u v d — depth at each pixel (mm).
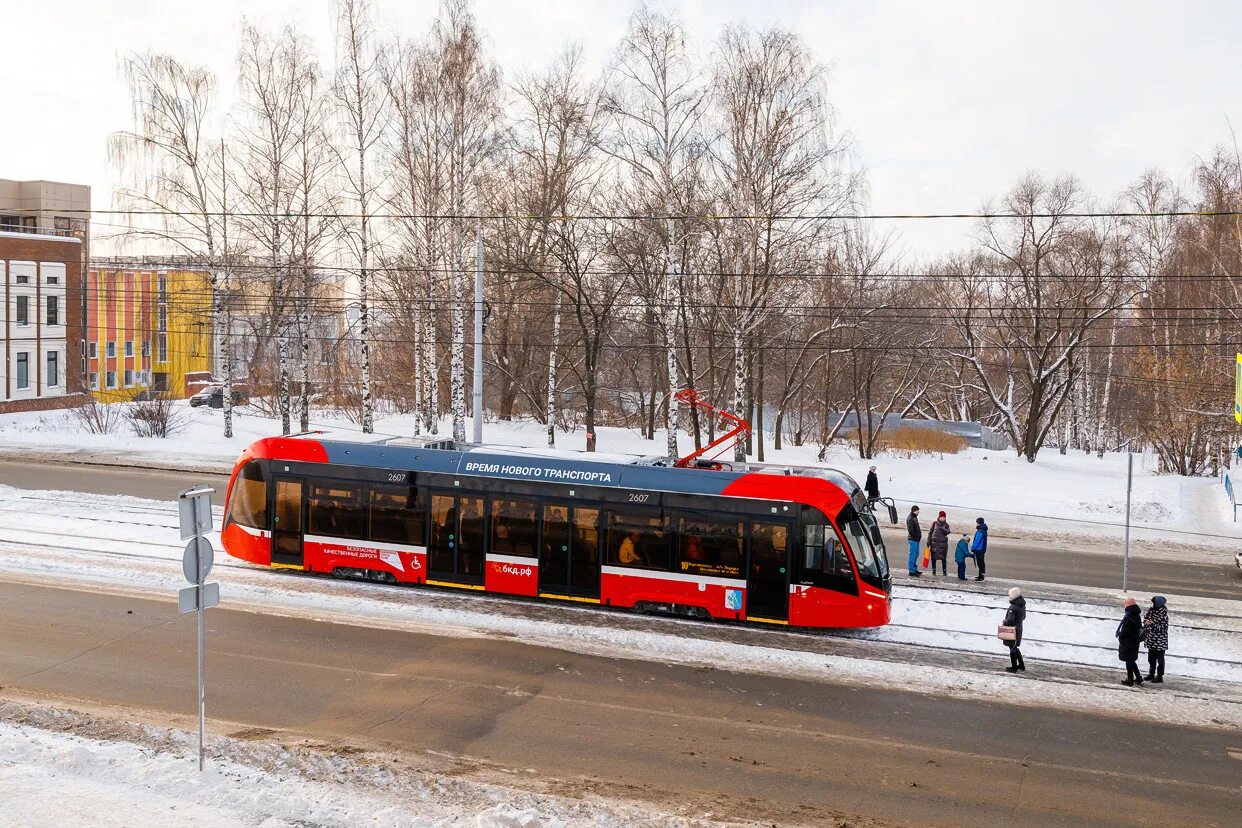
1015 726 13133
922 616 18625
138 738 11148
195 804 9422
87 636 15336
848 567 17047
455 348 36625
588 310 41875
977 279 51906
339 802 9641
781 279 33656
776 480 17562
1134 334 57094
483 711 12805
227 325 41719
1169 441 46031
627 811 9867
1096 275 44969
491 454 18953
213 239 38875
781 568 17281
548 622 17188
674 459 19219
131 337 68812
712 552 17562
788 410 56938
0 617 16141
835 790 10812
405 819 9234
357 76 37062
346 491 19453
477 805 9789
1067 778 11422
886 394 64625
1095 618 18703
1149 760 12062
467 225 36906
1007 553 25469
